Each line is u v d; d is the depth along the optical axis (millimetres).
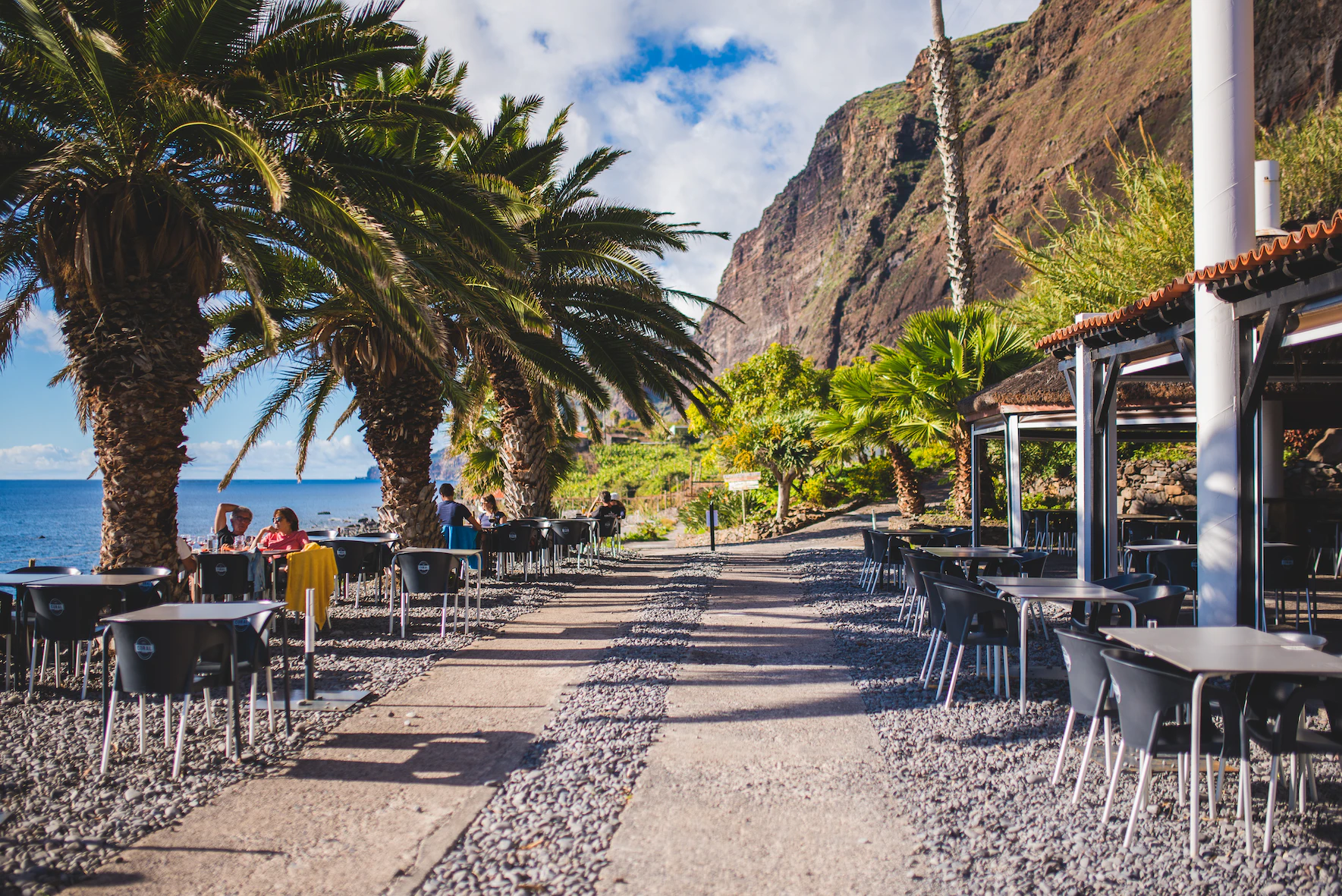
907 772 4148
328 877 3068
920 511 20781
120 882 3029
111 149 6645
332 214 6555
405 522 10883
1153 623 5273
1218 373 5895
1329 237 4305
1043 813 3619
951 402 16234
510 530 11594
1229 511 5828
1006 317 19422
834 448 20266
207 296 7070
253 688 4602
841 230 146000
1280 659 3328
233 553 7309
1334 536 11859
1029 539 16609
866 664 6578
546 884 3018
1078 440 8242
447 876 3082
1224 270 5184
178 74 6574
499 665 6543
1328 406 12812
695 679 6102
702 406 14469
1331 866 3086
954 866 3131
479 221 7793
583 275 12789
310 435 13703
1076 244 17500
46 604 5320
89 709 5219
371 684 5914
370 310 9820
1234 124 6215
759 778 4086
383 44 7559
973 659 6672
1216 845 3281
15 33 6109
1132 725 3381
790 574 13133
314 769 4215
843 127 154875
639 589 11133
